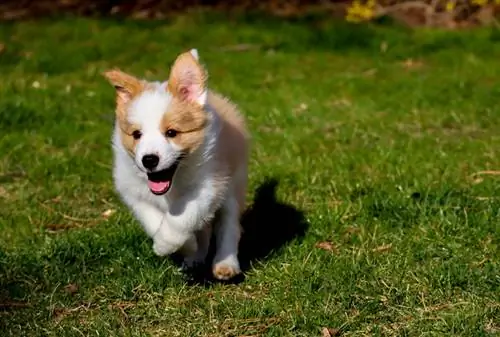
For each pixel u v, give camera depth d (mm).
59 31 14688
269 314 5797
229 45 14078
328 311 5770
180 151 5551
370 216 7262
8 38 14336
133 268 6453
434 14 15008
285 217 7387
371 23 14945
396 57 13203
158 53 13633
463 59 12820
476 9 14875
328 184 7965
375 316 5719
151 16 15898
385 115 10234
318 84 11617
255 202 7719
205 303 5988
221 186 5926
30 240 7043
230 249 6215
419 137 9375
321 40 14078
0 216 7586
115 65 13062
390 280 6168
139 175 5777
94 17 15758
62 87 11703
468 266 6328
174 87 5621
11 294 6129
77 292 6184
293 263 6438
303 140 9320
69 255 6656
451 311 5770
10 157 8914
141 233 6918
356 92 11227
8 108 10266
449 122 9906
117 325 5730
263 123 10023
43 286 6270
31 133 9641
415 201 7469
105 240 6848
